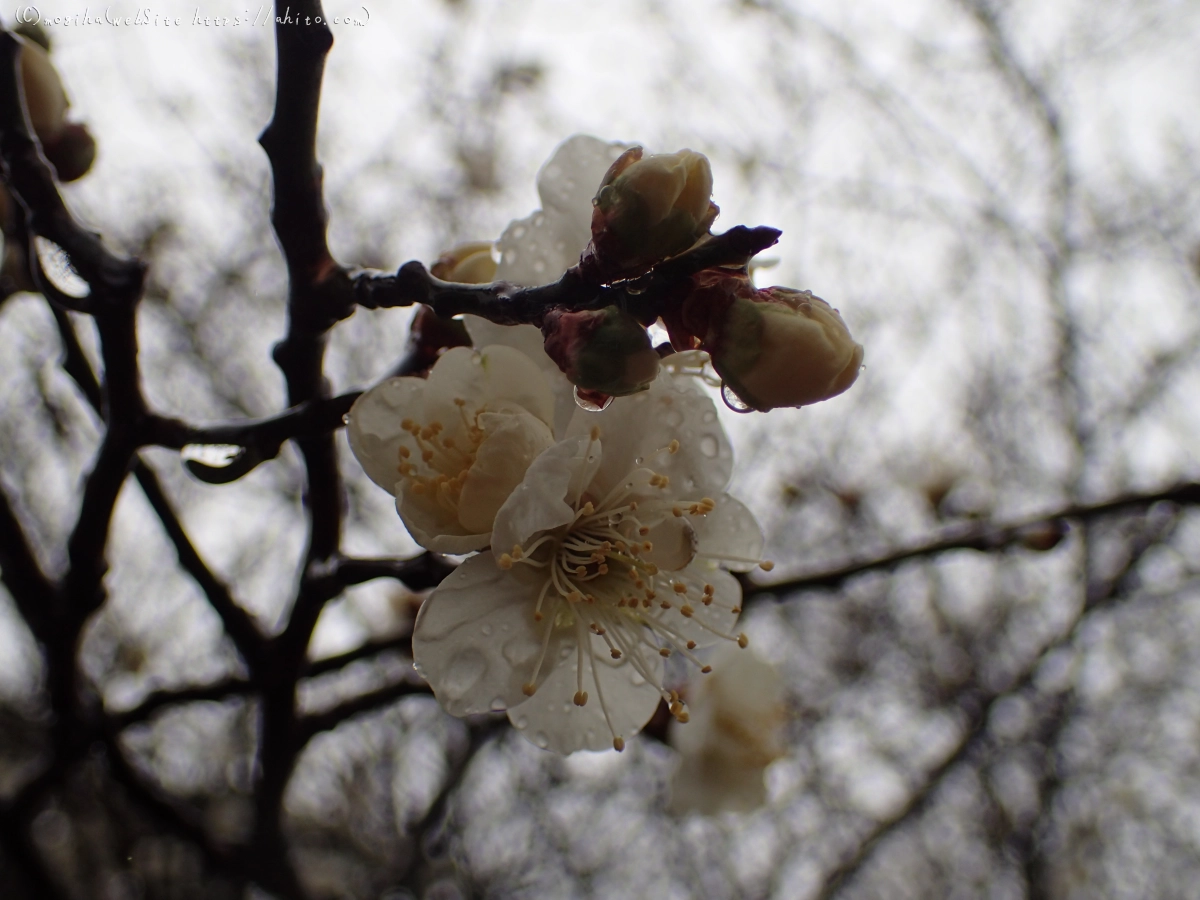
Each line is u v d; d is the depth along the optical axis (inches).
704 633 5.1
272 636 6.1
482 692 4.7
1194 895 18.0
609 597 5.0
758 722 6.6
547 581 4.9
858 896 18.7
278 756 6.4
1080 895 17.8
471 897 15.5
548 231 5.0
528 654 4.8
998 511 17.4
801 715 17.4
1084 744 18.5
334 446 5.5
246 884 9.0
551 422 4.9
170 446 5.3
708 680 6.6
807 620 19.3
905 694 18.6
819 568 6.7
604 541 5.0
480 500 4.6
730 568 5.2
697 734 6.5
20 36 5.9
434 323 5.2
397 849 13.1
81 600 5.9
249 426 5.2
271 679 6.0
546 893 17.1
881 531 17.3
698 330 4.5
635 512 5.0
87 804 11.0
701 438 5.0
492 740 13.1
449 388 4.8
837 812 17.4
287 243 5.0
